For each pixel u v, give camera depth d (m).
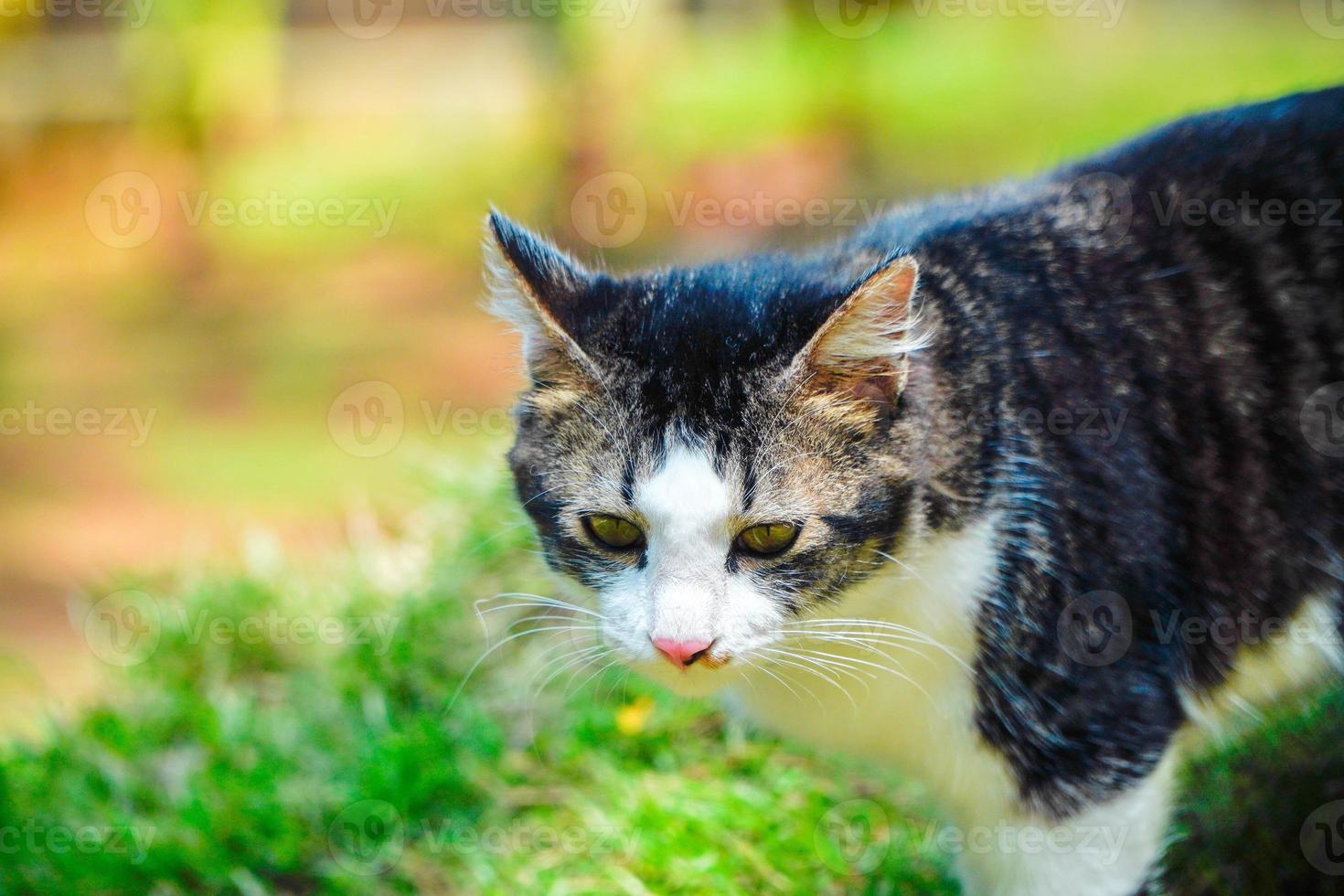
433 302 12.08
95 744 5.41
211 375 11.23
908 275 3.20
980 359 3.45
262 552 6.49
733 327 3.46
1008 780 3.49
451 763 4.89
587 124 12.23
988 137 12.55
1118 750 3.39
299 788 4.99
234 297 12.84
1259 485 3.51
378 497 7.94
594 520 3.49
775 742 4.88
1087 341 3.47
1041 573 3.34
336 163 14.21
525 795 4.84
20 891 4.73
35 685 6.45
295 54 16.09
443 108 14.87
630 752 4.96
